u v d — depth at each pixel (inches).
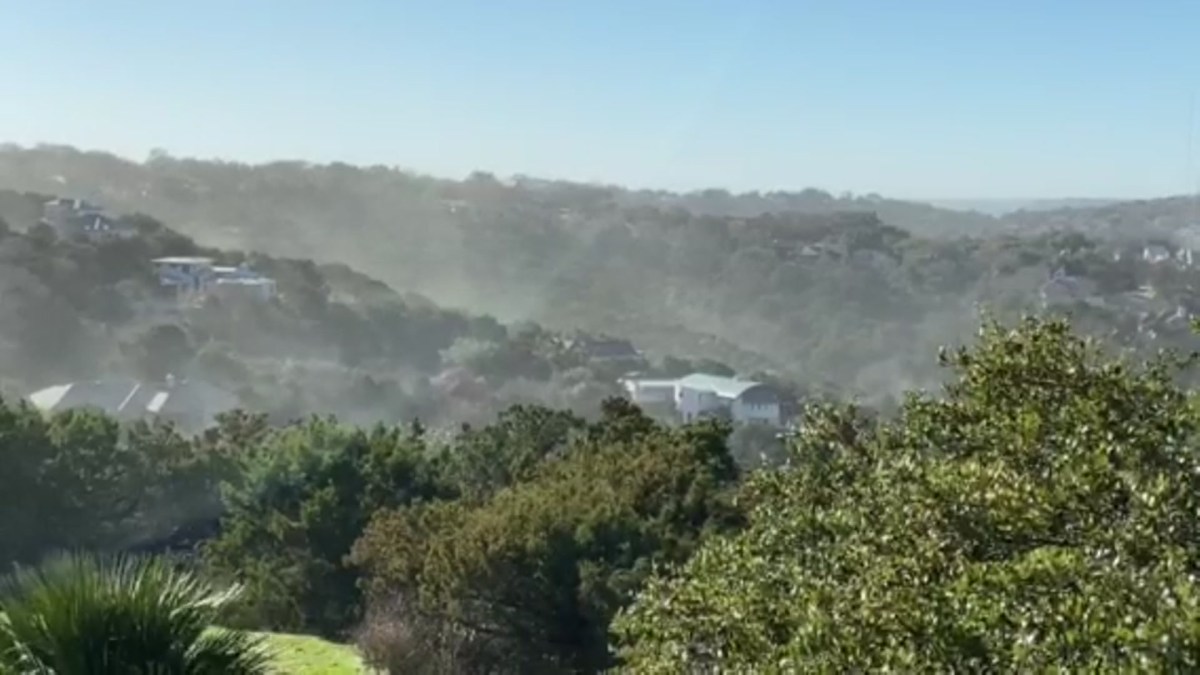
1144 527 168.2
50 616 224.1
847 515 232.4
